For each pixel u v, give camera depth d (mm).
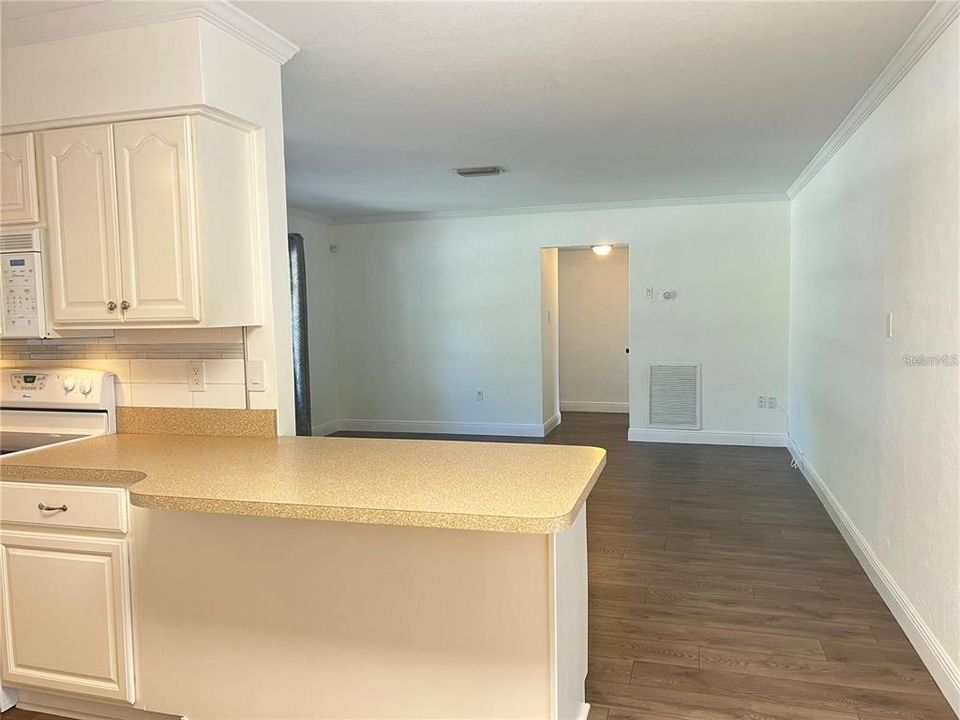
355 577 2016
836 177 4137
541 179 5270
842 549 3756
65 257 2389
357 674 2041
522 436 7109
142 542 2178
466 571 1921
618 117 3559
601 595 3209
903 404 2762
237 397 2605
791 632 2814
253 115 2393
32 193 2412
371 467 2086
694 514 4430
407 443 2449
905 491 2744
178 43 2168
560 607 1903
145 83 2213
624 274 8648
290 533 2057
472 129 3754
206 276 2248
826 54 2695
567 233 6777
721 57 2715
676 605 3090
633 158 4555
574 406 8961
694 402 6566
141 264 2301
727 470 5531
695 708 2309
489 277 7070
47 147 2369
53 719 2355
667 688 2428
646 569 3520
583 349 8875
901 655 2609
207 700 2176
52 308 2436
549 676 1880
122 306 2338
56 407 2750
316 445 2430
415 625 1978
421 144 4078
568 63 2756
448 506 1655
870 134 3305
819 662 2574
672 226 6461
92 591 2229
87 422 2711
